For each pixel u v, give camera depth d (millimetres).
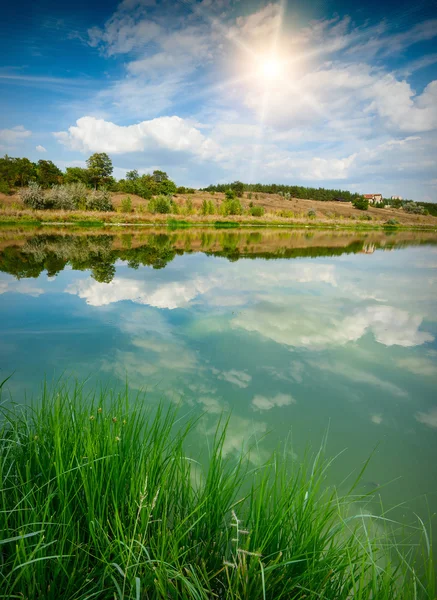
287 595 1150
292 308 6094
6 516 1150
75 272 8805
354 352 4230
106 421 1568
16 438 1650
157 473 1446
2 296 6293
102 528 1246
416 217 69750
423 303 6816
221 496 1421
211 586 1265
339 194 96938
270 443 2377
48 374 3246
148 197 54656
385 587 1060
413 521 1796
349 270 10828
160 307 5840
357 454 2348
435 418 2840
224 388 3162
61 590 1162
